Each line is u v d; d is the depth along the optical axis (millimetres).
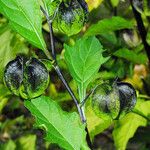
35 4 334
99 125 578
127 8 716
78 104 339
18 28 337
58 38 709
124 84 350
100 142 1134
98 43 346
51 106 324
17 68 331
